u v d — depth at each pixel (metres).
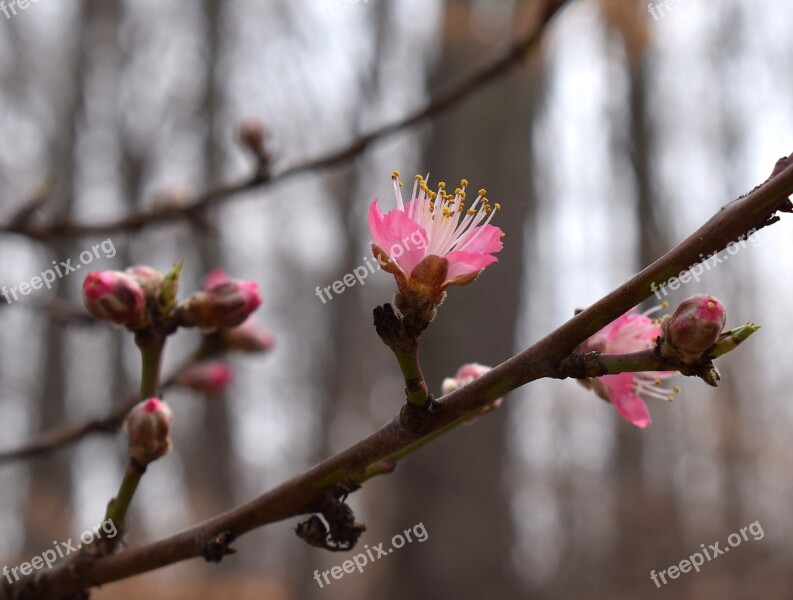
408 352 1.65
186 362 3.23
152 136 15.12
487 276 9.46
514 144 9.98
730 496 16.53
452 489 9.38
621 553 14.77
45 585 2.04
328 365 17.56
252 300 2.28
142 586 9.25
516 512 10.31
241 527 1.90
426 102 3.73
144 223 4.00
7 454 3.11
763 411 18.30
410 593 9.30
